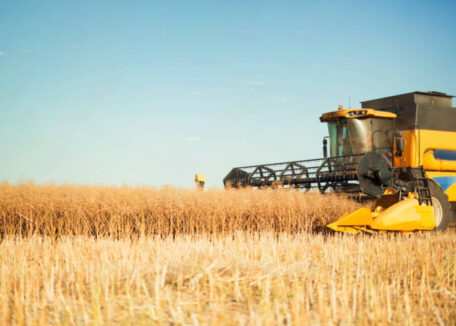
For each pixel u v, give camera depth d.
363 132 11.40
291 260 6.11
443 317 3.88
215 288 4.60
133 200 9.79
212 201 10.05
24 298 4.27
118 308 3.96
